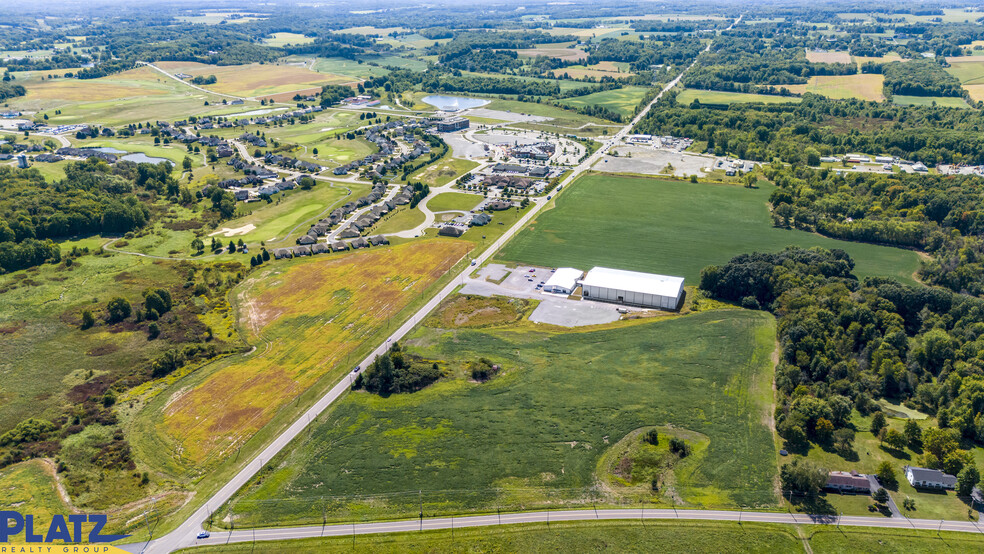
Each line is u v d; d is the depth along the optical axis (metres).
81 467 118.62
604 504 110.38
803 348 148.00
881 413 128.12
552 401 137.38
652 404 136.00
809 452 122.50
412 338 163.25
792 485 112.31
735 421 130.75
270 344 160.50
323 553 100.62
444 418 132.25
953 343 148.88
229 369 150.00
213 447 124.06
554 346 159.12
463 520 107.12
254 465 119.38
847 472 116.50
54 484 114.31
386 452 122.56
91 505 109.81
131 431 128.75
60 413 133.75
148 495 112.56
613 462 120.06
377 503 110.56
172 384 144.12
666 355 154.38
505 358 153.88
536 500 111.44
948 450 118.25
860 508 109.44
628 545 101.56
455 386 143.00
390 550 101.12
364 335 164.62
